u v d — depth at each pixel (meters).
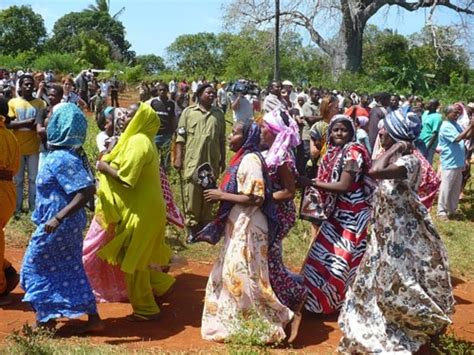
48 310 5.29
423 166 6.03
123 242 5.67
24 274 5.30
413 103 19.48
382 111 10.39
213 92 8.43
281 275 5.62
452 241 9.22
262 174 5.35
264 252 5.42
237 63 50.50
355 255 5.96
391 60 45.12
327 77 44.28
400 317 4.94
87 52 59.53
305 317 6.09
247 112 12.59
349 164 5.82
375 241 5.02
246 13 42.81
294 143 5.57
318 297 6.01
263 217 5.43
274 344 5.38
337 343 5.54
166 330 5.75
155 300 6.51
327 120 8.45
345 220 5.98
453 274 7.95
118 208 5.67
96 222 6.11
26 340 5.04
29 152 8.98
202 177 5.44
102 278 6.30
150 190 5.69
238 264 5.34
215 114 8.45
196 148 8.30
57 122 5.19
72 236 5.27
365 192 5.96
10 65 54.47
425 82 43.19
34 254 5.24
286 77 46.81
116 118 6.85
